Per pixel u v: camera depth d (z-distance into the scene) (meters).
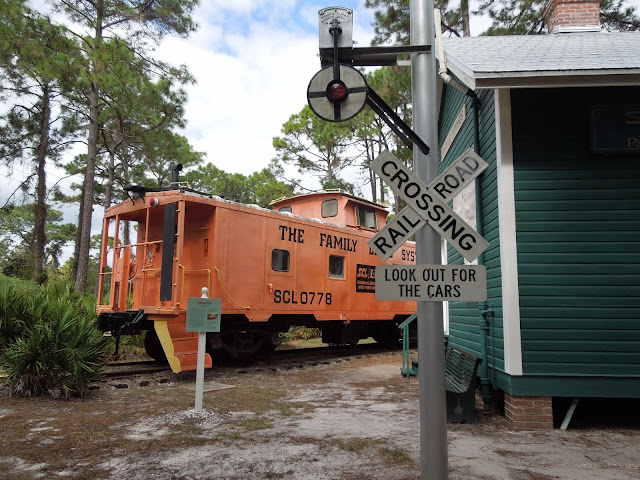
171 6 15.34
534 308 5.07
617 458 4.07
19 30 12.64
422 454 2.99
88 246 16.06
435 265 3.03
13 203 18.92
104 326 8.78
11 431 4.73
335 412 5.67
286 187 31.30
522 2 15.25
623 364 4.91
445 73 6.14
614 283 5.03
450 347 8.10
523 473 3.70
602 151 5.11
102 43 13.68
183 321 8.51
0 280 12.73
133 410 5.70
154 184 21.88
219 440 4.52
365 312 12.26
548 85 4.78
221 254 8.70
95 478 3.58
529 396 5.00
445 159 8.90
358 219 12.95
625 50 5.82
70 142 19.47
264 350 10.66
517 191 5.24
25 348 6.18
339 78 3.30
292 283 10.16
